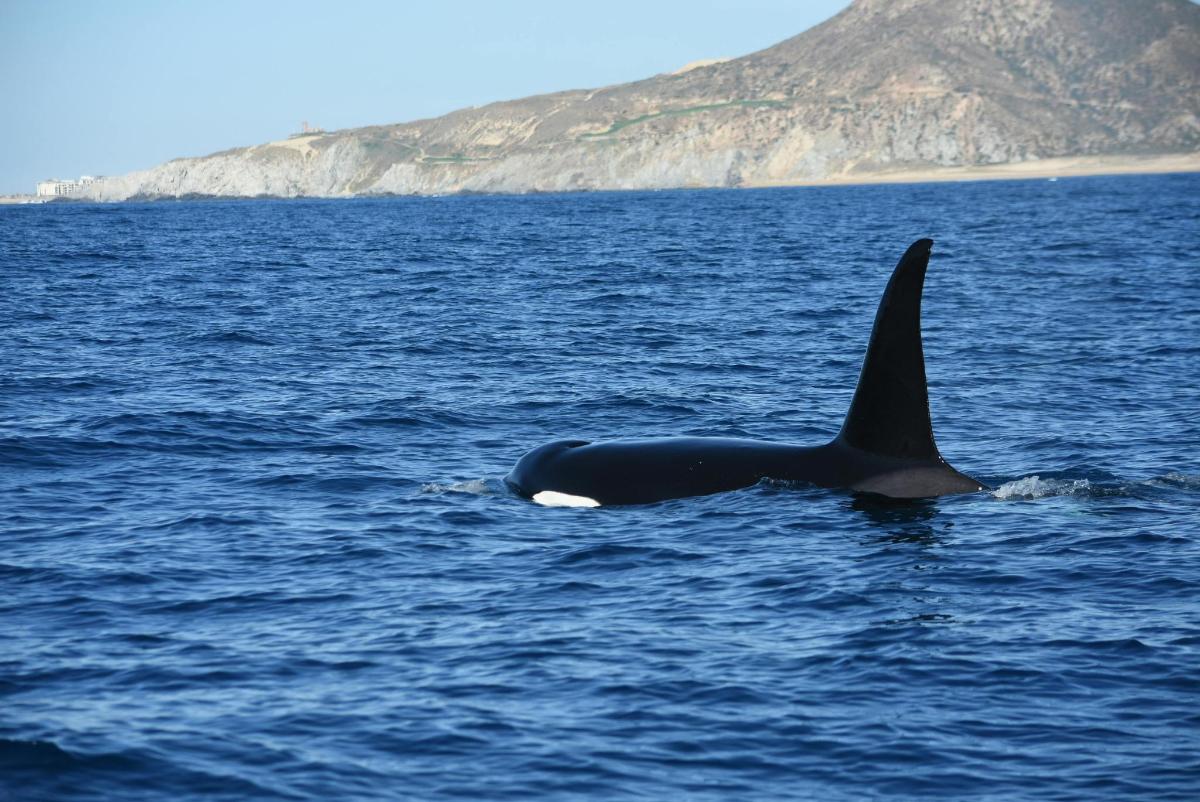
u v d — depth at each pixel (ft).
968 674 64.64
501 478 107.04
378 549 86.89
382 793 52.90
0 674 64.85
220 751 56.34
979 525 89.81
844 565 81.87
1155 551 84.07
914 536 87.40
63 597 77.00
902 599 75.66
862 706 61.21
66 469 111.34
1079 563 81.87
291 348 190.39
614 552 85.61
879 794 53.31
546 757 56.08
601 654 67.67
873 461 97.19
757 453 100.07
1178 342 188.75
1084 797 52.60
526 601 76.23
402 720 59.57
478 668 65.77
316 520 94.79
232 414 134.72
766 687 63.36
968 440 122.62
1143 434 123.54
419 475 110.22
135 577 80.74
